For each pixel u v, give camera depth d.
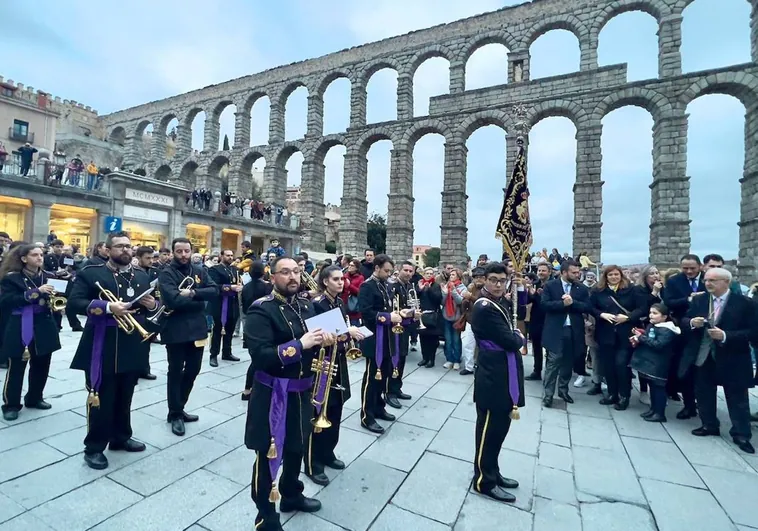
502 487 4.47
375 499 4.18
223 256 9.55
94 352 4.54
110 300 4.63
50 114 34.84
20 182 18.61
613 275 7.69
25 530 3.45
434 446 5.48
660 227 26.31
